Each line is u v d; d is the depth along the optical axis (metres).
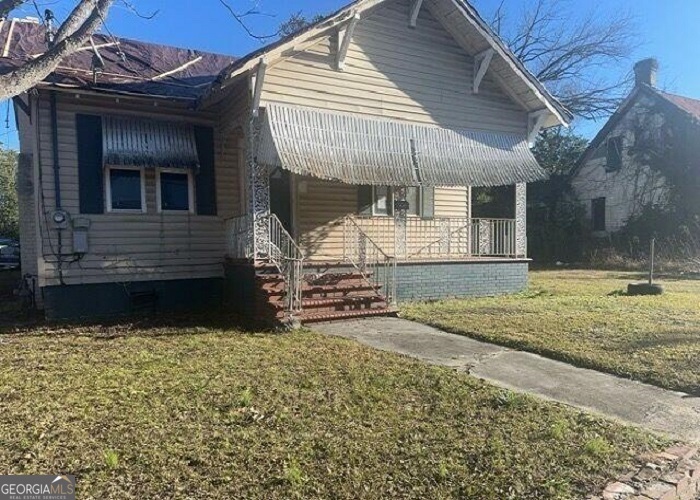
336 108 10.81
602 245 27.19
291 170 9.60
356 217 12.95
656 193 25.83
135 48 13.58
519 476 3.63
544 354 7.11
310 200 12.46
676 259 22.70
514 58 12.24
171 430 4.32
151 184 11.12
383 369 6.23
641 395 5.52
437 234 13.98
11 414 4.67
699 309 10.50
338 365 6.39
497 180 12.14
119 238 10.75
